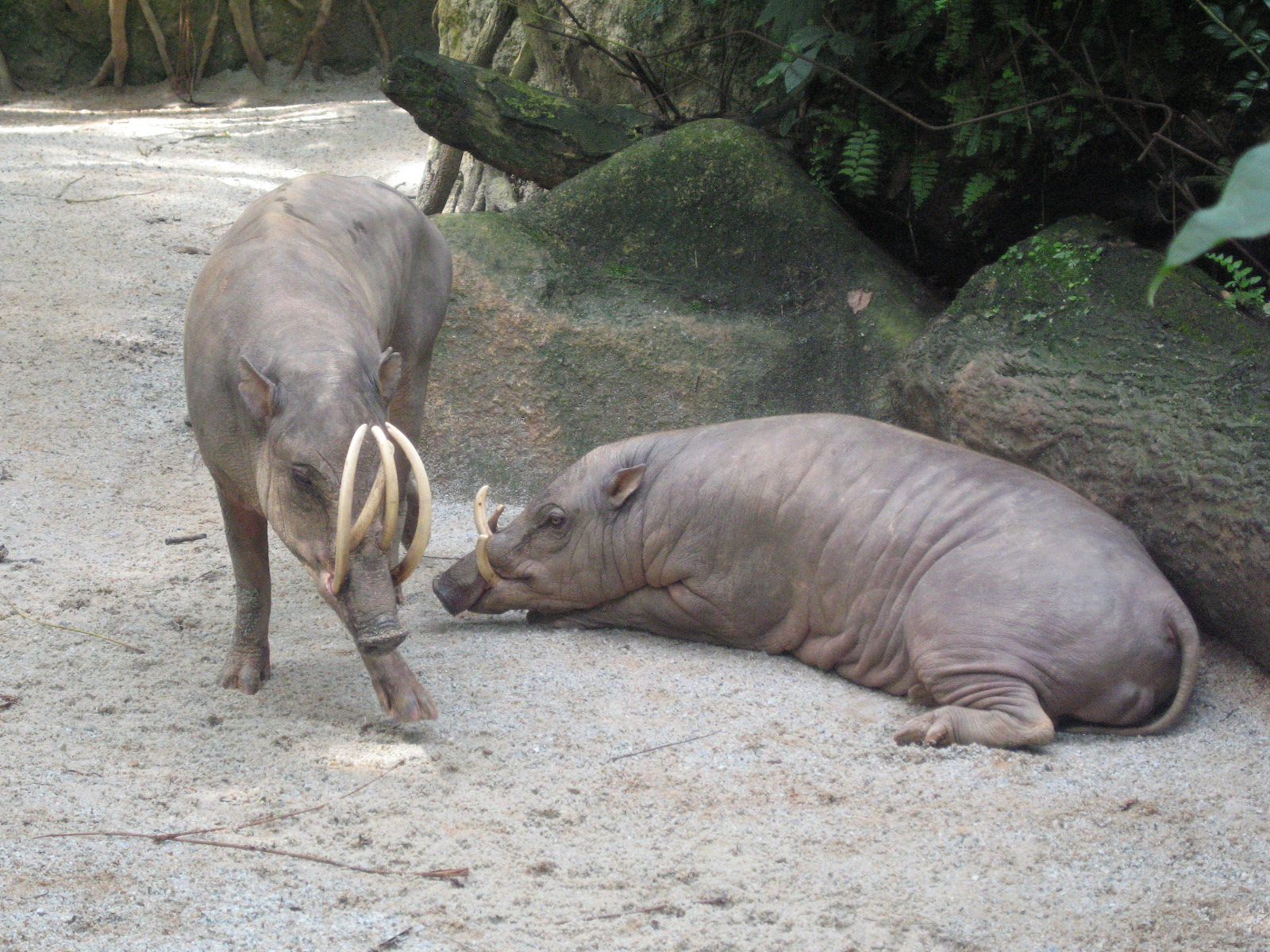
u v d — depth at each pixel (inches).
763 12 272.4
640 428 252.1
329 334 153.5
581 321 259.3
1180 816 139.2
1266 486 170.2
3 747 147.3
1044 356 206.4
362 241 187.3
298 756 149.0
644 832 134.0
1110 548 168.9
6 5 663.8
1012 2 237.8
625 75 334.3
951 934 115.8
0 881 117.6
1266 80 207.3
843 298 259.3
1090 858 130.5
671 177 275.4
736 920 117.3
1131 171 251.1
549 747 154.3
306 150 554.3
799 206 268.5
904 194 275.1
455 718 161.3
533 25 348.5
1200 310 204.4
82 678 170.1
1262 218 30.5
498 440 257.6
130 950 107.8
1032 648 161.8
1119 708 162.4
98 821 130.9
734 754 153.8
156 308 338.0
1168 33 233.8
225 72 684.7
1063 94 235.1
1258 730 162.9
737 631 192.5
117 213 415.8
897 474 183.2
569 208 279.0
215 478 163.2
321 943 110.6
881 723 166.4
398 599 150.9
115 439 270.7
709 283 268.7
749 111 307.4
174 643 183.6
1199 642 170.7
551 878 124.0
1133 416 190.1
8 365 292.8
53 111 629.6
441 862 126.3
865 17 261.6
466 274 265.3
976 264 278.4
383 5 695.7
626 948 112.0
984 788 145.8
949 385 212.2
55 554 217.5
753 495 188.7
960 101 249.4
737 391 250.1
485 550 198.2
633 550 196.4
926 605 170.6
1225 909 121.1
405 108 299.7
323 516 143.2
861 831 135.2
